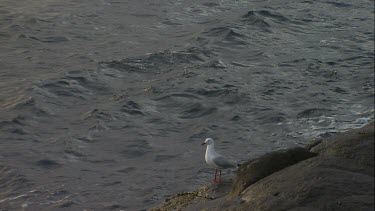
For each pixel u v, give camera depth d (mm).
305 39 39406
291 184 13367
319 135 24750
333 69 33344
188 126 25625
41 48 34188
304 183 13273
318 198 12797
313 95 29297
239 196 13992
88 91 28656
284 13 44531
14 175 20453
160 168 21672
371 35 41125
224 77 31344
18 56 32500
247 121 26188
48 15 40281
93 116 25828
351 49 37625
